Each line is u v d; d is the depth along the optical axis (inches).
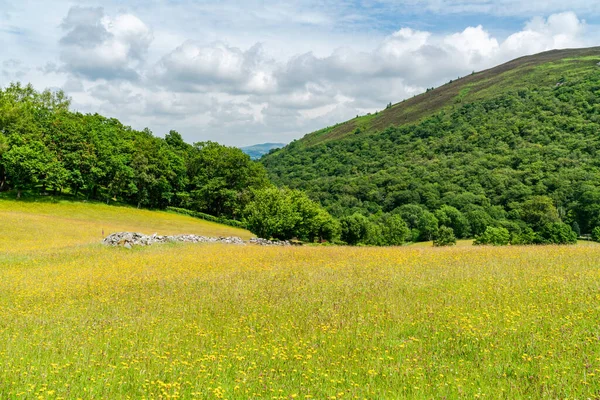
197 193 3499.0
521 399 271.7
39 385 298.5
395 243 3464.6
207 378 321.1
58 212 2546.8
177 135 4195.4
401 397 280.1
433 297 552.7
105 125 3385.8
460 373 320.5
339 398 283.6
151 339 423.2
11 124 2768.2
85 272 874.1
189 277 791.7
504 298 521.7
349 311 506.6
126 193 3262.8
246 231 2982.3
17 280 784.9
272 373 331.0
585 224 3171.8
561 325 408.2
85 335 438.9
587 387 280.5
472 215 3513.8
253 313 510.3
